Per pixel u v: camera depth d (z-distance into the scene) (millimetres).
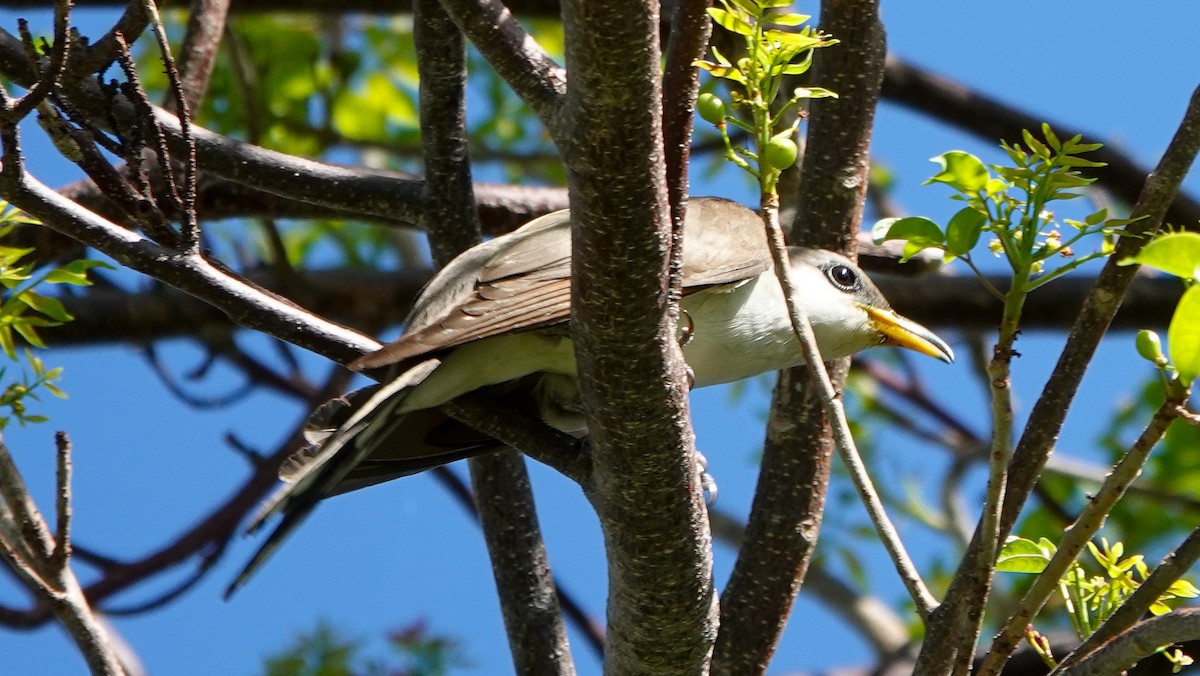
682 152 6043
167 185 7316
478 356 8164
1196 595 6344
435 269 9844
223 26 10922
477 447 8594
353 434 7500
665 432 6133
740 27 5969
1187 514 13992
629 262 5754
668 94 5996
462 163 9570
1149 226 6305
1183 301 5195
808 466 8656
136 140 7121
